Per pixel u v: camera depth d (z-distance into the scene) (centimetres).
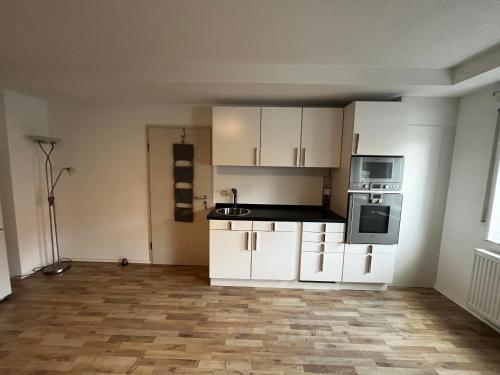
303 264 282
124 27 162
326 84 228
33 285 286
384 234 273
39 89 269
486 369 180
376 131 259
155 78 227
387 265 279
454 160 273
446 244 280
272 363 180
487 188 232
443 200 282
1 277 247
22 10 142
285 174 329
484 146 237
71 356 182
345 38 172
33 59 215
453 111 270
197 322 224
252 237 280
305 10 140
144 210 345
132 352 187
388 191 267
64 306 245
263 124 288
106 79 228
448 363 185
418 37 168
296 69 225
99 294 269
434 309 253
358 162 263
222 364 178
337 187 302
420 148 276
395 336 212
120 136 333
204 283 297
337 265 280
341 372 174
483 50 185
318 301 263
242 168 331
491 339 210
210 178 335
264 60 213
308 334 212
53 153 335
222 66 225
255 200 335
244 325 221
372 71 225
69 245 352
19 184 294
